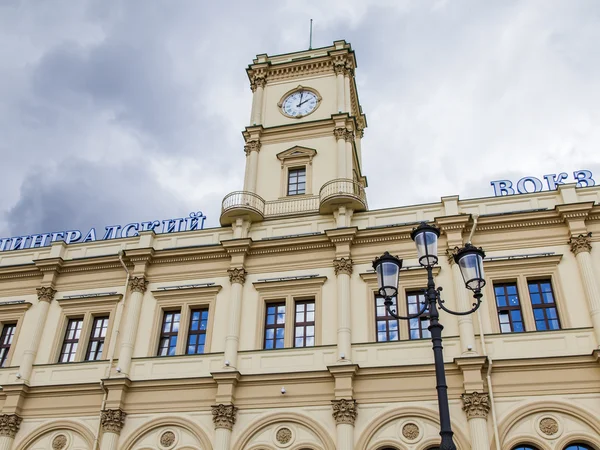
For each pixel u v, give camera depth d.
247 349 26.39
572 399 22.48
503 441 22.23
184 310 28.20
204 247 29.16
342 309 26.00
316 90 37.03
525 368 23.25
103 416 25.45
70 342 28.98
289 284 27.50
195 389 25.70
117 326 28.20
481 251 14.95
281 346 26.50
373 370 24.20
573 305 24.50
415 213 28.45
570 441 21.92
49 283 30.23
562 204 26.12
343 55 37.59
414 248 27.31
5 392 27.03
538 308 25.09
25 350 28.27
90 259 30.28
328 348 25.45
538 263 25.64
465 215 26.77
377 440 23.25
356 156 37.91
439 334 13.99
